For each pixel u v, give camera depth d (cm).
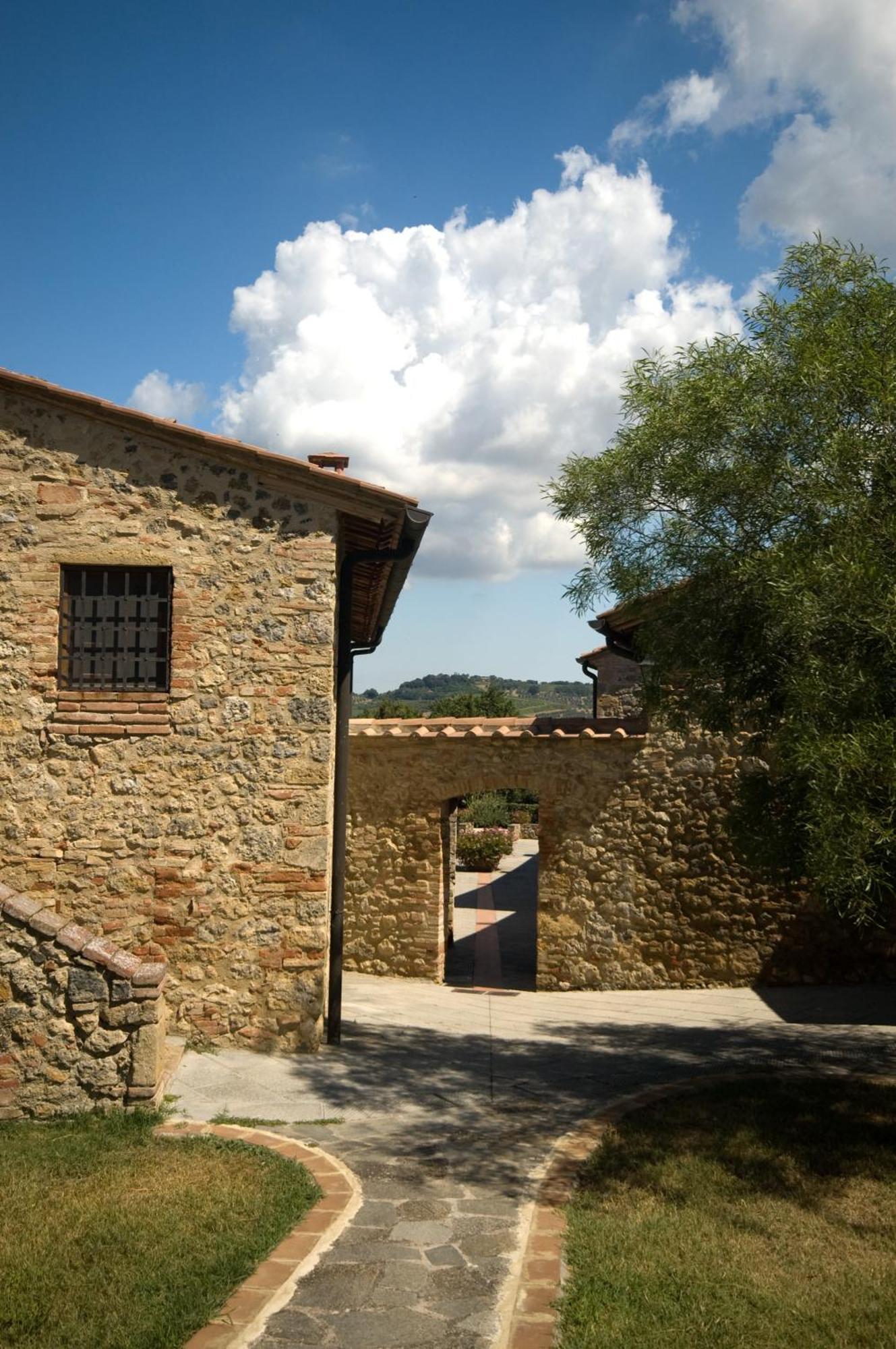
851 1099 743
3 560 849
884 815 590
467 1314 432
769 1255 501
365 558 954
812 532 688
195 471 865
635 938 1220
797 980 1194
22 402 859
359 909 1307
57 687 843
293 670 859
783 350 738
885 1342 418
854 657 628
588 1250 493
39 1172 573
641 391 787
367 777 1312
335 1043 891
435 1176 592
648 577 798
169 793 841
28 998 680
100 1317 419
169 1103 710
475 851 2841
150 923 835
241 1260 469
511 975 1422
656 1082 802
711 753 1211
